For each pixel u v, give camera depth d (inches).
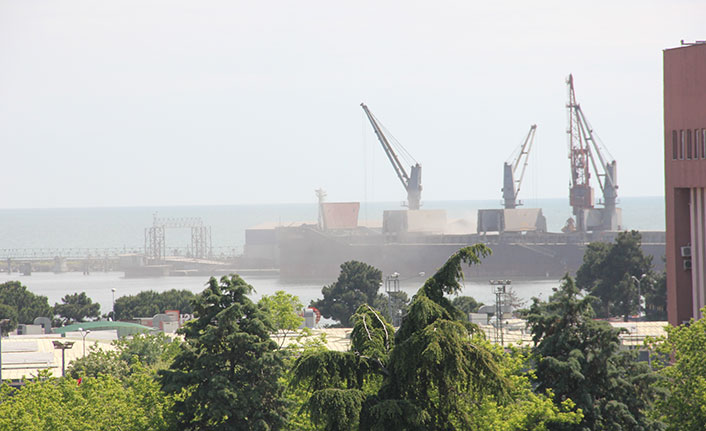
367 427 5442.9
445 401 5551.2
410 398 5565.9
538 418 6619.1
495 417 6407.5
